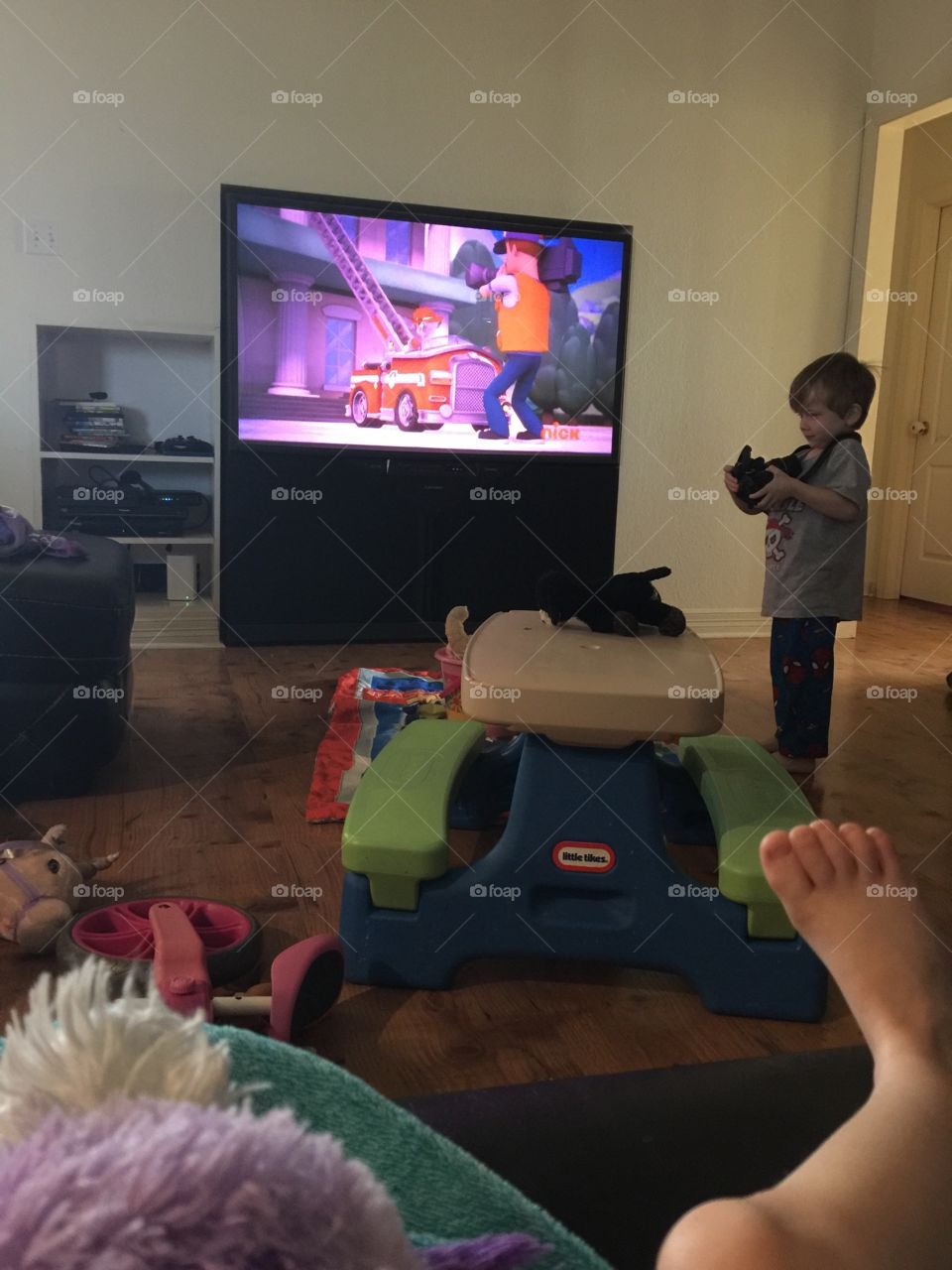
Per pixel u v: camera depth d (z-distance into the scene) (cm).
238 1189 24
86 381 372
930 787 229
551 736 130
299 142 360
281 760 229
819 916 70
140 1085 29
